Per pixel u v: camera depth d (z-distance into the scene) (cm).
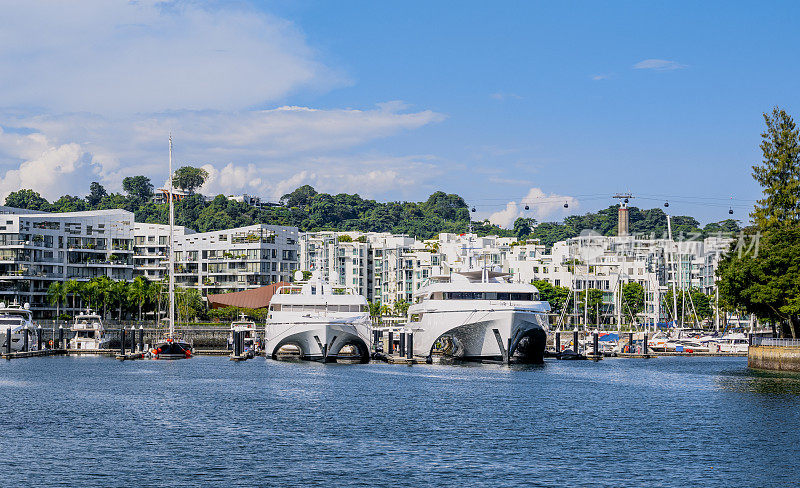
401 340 13662
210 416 7269
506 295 12012
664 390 9238
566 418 7194
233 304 19225
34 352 15150
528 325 11744
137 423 6894
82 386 9562
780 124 12706
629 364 13750
